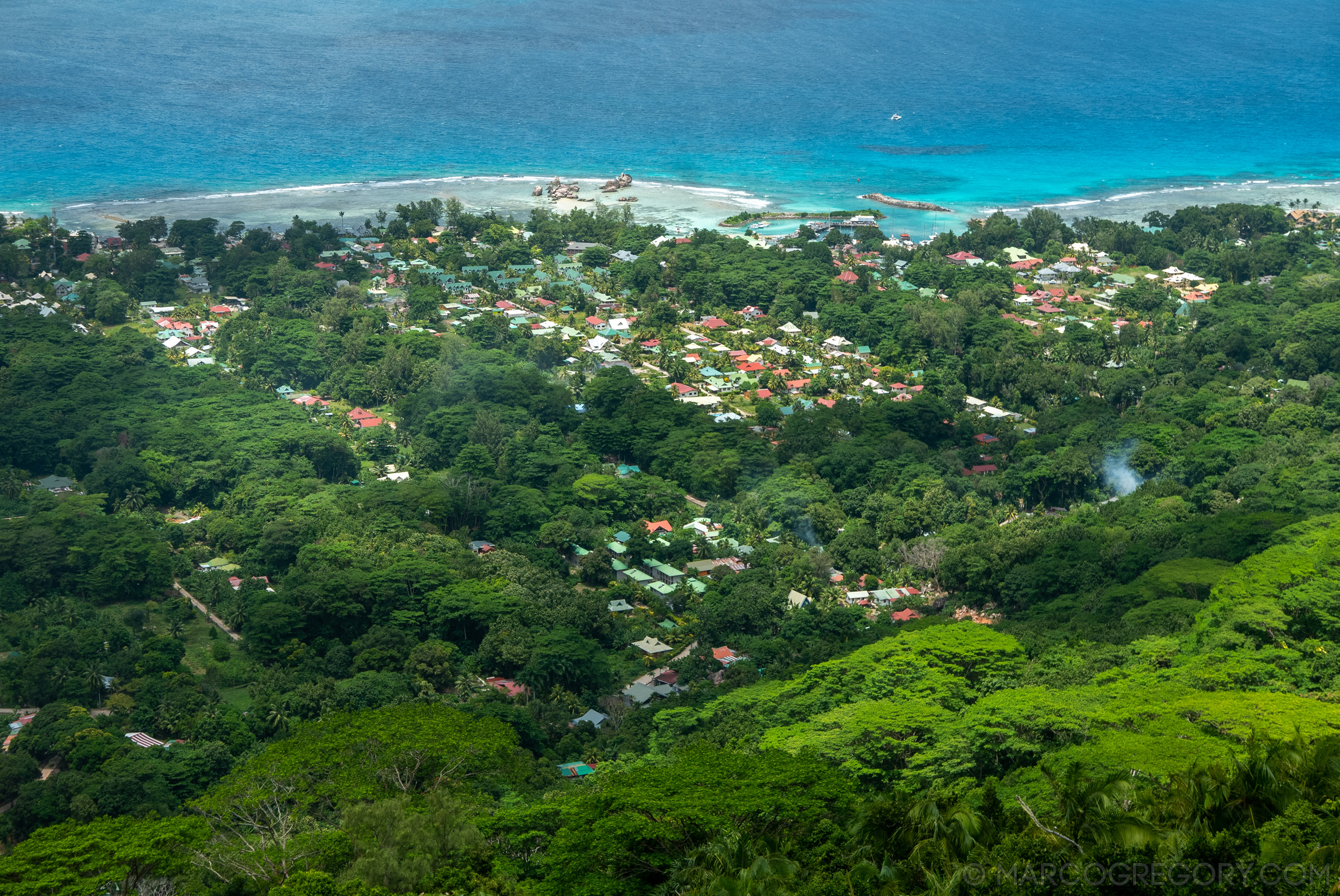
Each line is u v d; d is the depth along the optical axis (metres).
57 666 199.75
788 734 158.38
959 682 178.00
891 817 109.44
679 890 108.69
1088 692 163.62
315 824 131.00
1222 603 196.00
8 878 115.12
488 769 146.25
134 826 124.69
